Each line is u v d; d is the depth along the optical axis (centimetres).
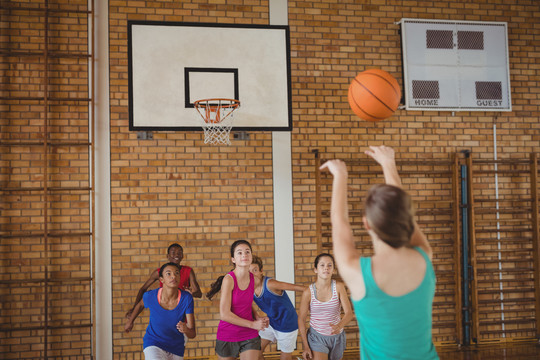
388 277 142
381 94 399
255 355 337
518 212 603
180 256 493
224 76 547
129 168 538
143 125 528
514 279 594
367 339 151
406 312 143
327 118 578
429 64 593
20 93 528
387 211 139
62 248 521
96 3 544
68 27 540
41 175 524
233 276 330
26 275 514
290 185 565
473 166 600
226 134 544
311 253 563
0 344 504
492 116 609
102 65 540
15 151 522
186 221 544
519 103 617
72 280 516
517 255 600
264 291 395
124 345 522
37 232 520
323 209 569
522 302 589
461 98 596
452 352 547
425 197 590
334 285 387
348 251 148
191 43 545
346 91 584
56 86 534
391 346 144
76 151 531
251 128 548
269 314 403
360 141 582
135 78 532
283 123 554
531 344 575
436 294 581
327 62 583
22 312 510
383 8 598
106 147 535
